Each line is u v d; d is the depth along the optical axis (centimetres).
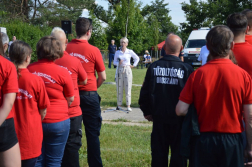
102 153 484
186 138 262
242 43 306
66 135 332
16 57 284
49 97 319
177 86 328
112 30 3775
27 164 290
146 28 4084
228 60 257
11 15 3744
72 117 365
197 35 2203
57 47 324
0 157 255
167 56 339
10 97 246
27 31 2464
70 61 364
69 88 329
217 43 254
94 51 410
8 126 254
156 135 341
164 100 332
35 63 326
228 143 249
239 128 253
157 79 334
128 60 835
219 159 255
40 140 299
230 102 249
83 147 521
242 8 2414
